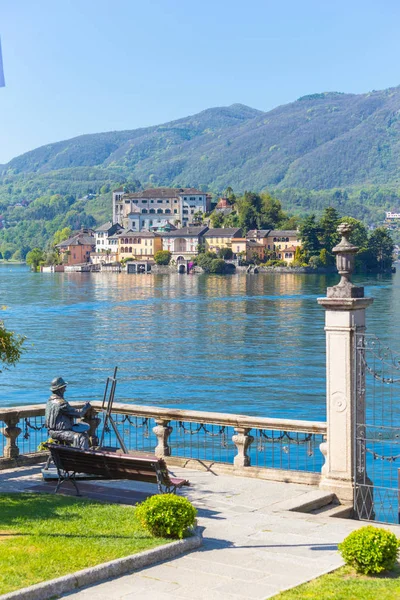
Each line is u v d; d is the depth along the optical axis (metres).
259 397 68.19
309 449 18.56
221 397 68.56
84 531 13.64
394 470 38.69
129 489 17.28
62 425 17.28
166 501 13.55
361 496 17.23
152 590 11.52
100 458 15.77
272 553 13.27
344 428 17.22
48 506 15.47
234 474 19.12
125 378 79.19
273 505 16.45
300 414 61.16
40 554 12.40
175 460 20.17
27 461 20.14
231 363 88.19
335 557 13.09
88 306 165.38
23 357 92.88
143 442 42.84
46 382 76.62
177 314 146.50
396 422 51.81
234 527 14.80
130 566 12.29
